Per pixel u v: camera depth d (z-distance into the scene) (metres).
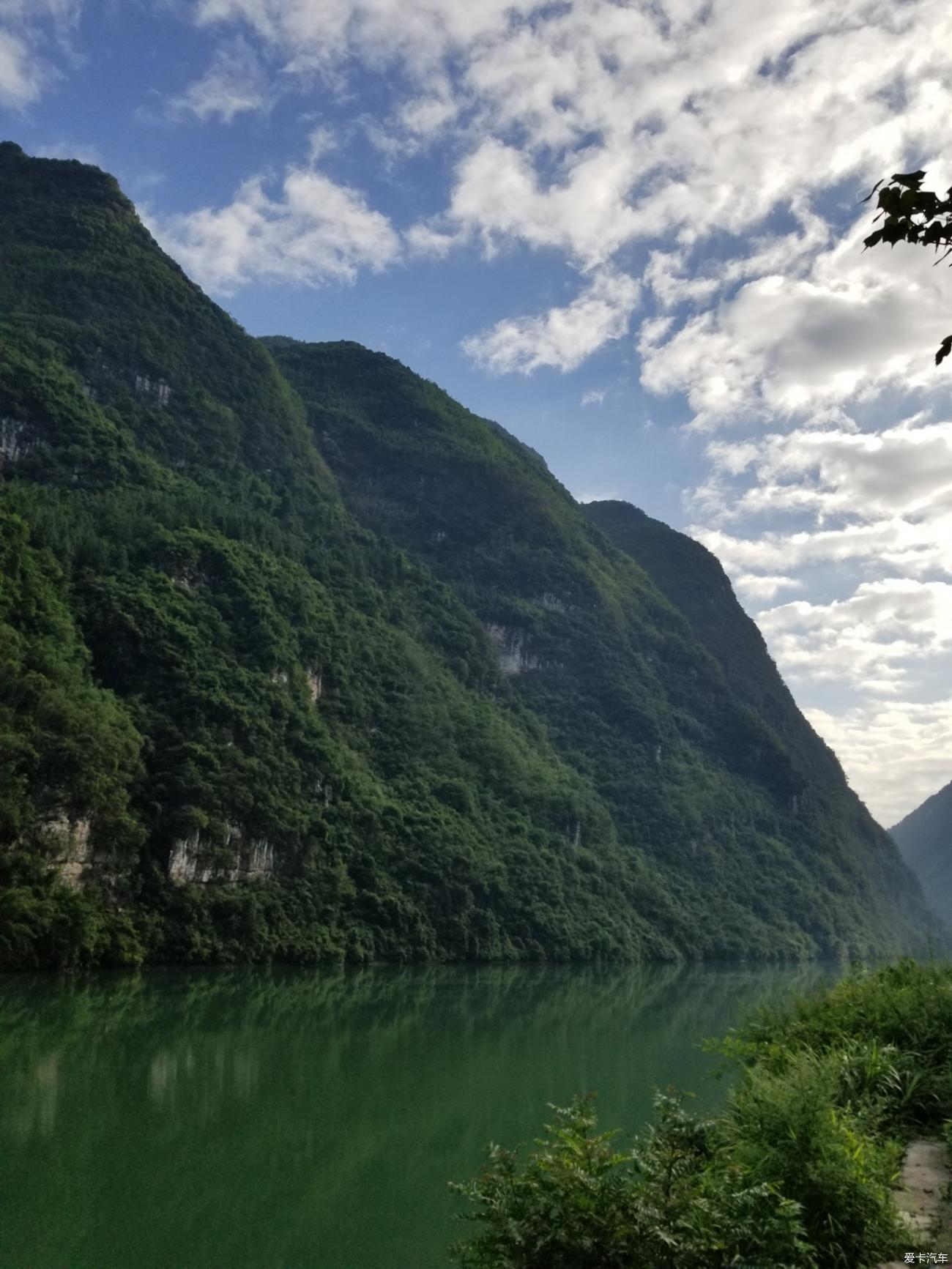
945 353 6.37
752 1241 7.31
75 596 95.19
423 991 67.94
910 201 6.13
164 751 85.19
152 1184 19.84
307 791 98.75
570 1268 7.15
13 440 125.00
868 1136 9.72
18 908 62.38
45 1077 30.05
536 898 117.44
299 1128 24.28
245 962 80.31
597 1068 33.25
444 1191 19.42
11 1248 16.50
